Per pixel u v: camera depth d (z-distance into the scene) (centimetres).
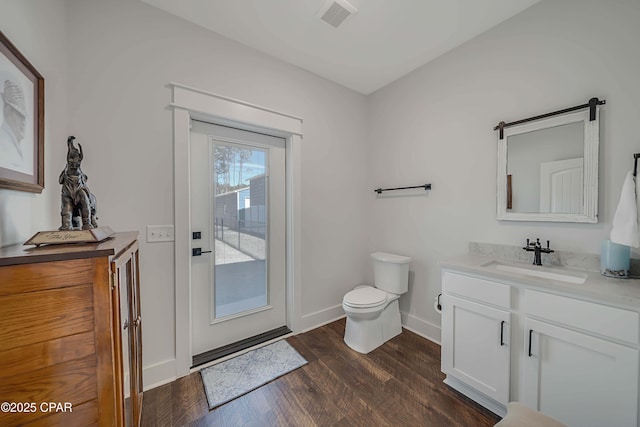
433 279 218
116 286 73
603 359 101
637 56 124
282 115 212
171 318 162
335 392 153
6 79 83
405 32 180
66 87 131
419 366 178
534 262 154
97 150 140
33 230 102
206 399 146
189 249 169
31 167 100
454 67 199
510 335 128
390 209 255
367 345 197
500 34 172
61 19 127
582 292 105
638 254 126
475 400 145
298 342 211
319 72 233
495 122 176
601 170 134
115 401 71
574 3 142
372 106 275
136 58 150
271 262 223
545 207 154
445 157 207
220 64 180
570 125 144
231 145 202
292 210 224
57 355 64
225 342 199
